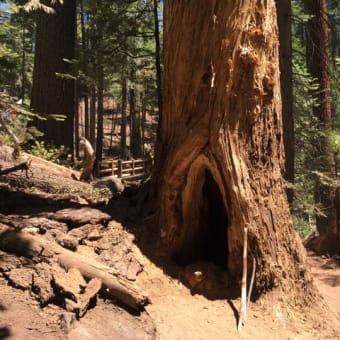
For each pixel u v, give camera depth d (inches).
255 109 184.1
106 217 199.6
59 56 465.1
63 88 465.4
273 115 190.9
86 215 195.2
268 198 187.2
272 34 187.5
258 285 181.5
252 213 181.2
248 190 181.3
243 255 179.2
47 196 254.7
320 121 474.9
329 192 410.9
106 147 1395.2
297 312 178.9
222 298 182.1
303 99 461.7
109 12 364.5
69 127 475.2
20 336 126.6
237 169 180.2
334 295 232.5
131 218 207.8
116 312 155.0
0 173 257.9
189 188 191.6
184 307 174.7
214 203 208.5
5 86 322.7
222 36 181.6
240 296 182.1
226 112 181.2
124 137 1093.8
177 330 161.2
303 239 416.2
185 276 188.5
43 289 145.1
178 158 189.5
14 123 243.8
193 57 188.7
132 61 423.5
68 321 137.1
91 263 162.6
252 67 181.6
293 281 185.3
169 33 197.3
